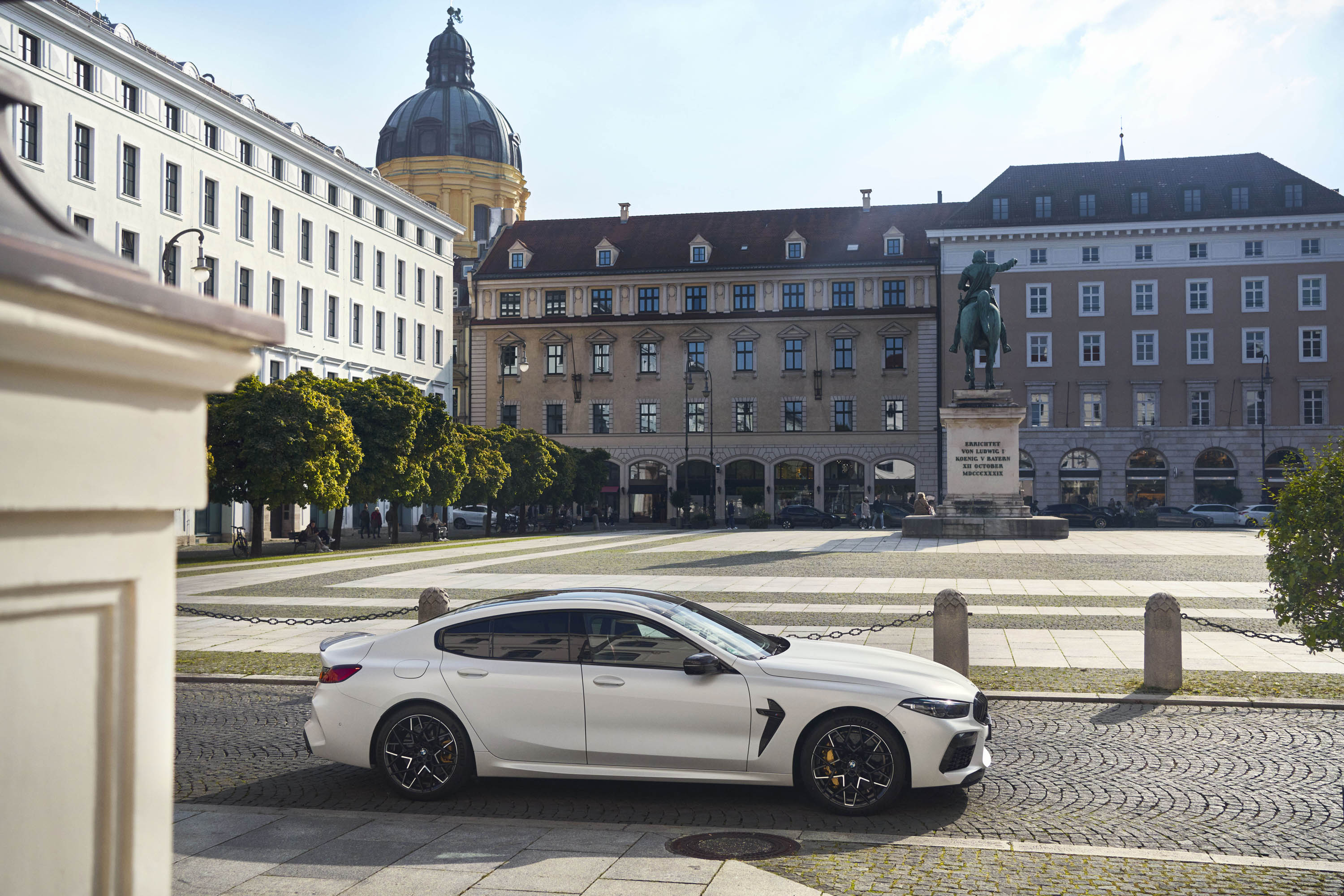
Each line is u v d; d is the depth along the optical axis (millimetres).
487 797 7695
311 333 59500
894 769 7082
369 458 44625
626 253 80875
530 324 79812
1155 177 71938
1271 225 68062
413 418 45656
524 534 61844
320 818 6953
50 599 1370
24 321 1244
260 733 9984
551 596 8008
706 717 7305
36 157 40219
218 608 19719
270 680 12805
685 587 22438
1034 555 31547
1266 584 22609
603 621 7672
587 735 7418
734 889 5535
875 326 75062
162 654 1549
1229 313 69000
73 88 41875
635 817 7168
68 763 1412
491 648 7703
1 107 1521
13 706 1332
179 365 1512
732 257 78812
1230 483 68688
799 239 77312
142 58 45188
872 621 17047
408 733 7617
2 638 1320
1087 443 70438
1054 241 71250
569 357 79312
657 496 78125
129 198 44969
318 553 39844
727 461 76938
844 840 6496
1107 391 70375
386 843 6391
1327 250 67875
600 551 36719
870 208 80750
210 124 50750
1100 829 6805
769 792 7770
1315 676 12445
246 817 6977
